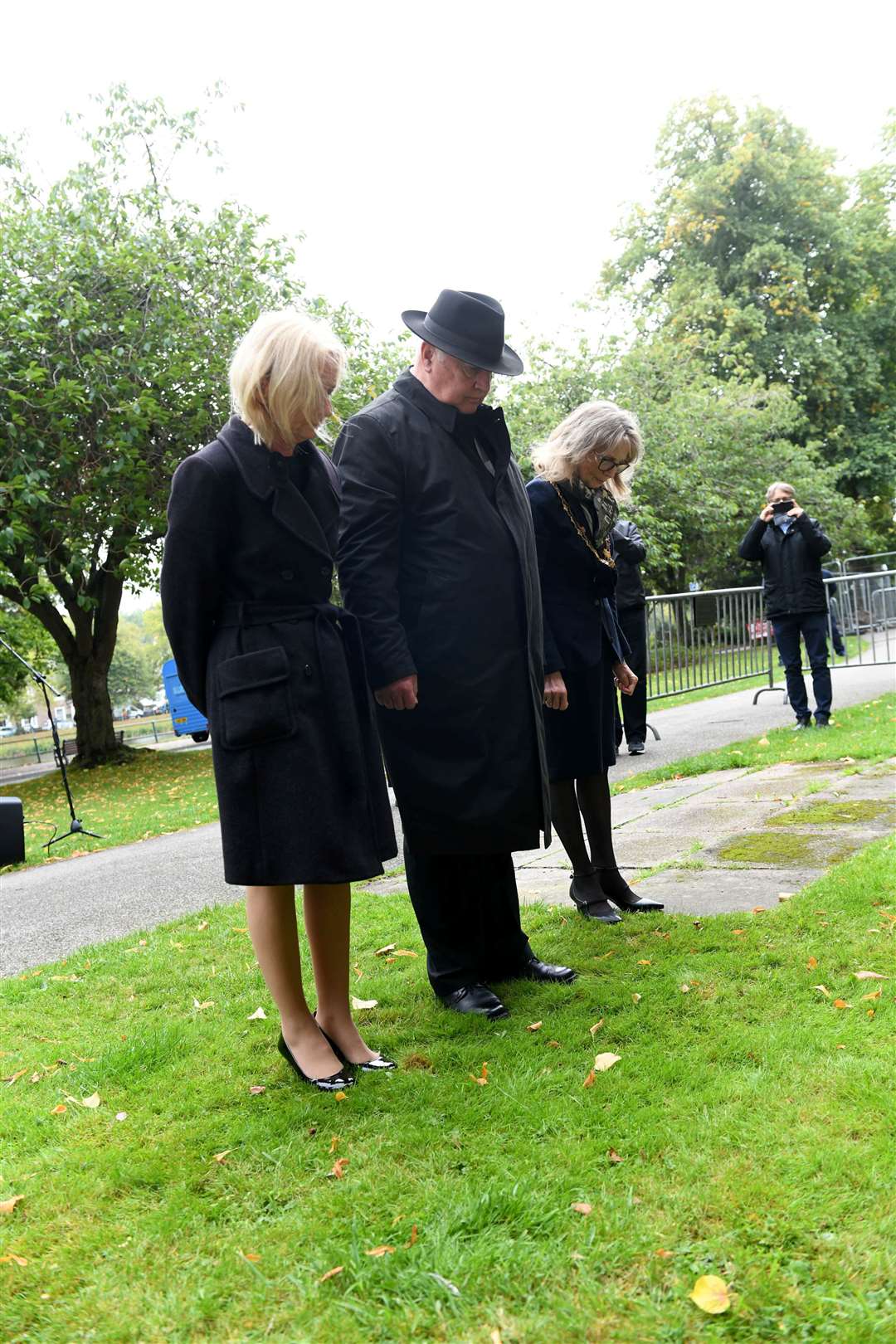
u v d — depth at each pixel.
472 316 2.74
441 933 2.98
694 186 28.73
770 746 7.44
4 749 51.31
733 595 10.60
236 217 14.94
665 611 9.70
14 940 4.55
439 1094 2.37
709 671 10.23
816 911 3.34
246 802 2.40
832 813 4.89
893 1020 2.45
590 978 3.03
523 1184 1.91
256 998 3.21
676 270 29.56
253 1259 1.79
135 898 5.21
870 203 31.88
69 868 6.59
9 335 12.81
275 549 2.45
